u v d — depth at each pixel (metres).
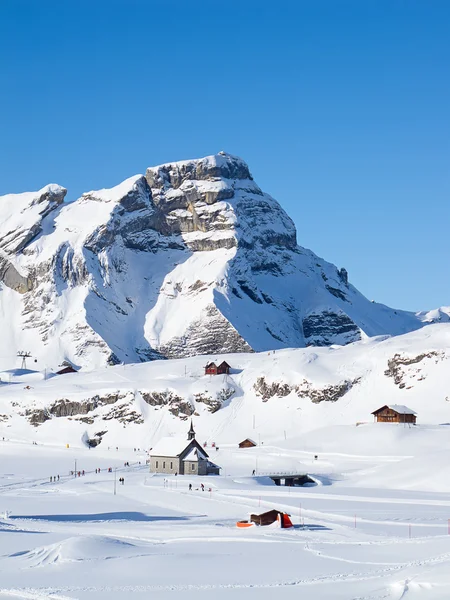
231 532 112.88
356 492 163.00
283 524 116.88
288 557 91.56
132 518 136.12
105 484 190.75
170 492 168.38
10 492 185.25
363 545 97.62
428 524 117.31
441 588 71.12
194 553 95.56
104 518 136.25
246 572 84.00
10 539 111.75
